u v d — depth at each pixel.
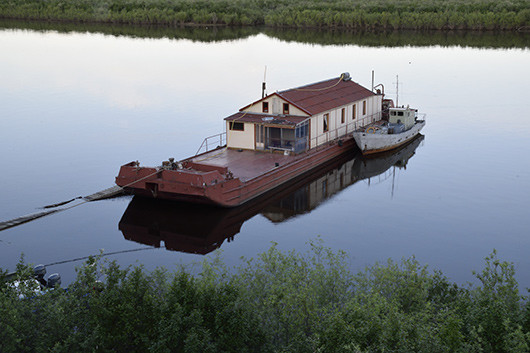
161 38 115.31
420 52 94.38
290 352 14.01
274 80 72.44
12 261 25.86
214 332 14.50
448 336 13.43
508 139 48.00
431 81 72.94
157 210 32.50
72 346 14.11
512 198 33.94
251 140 40.66
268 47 102.50
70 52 98.06
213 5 137.62
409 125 48.78
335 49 98.44
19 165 41.00
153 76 77.06
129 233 29.44
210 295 15.13
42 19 145.75
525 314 14.50
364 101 48.81
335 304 15.90
